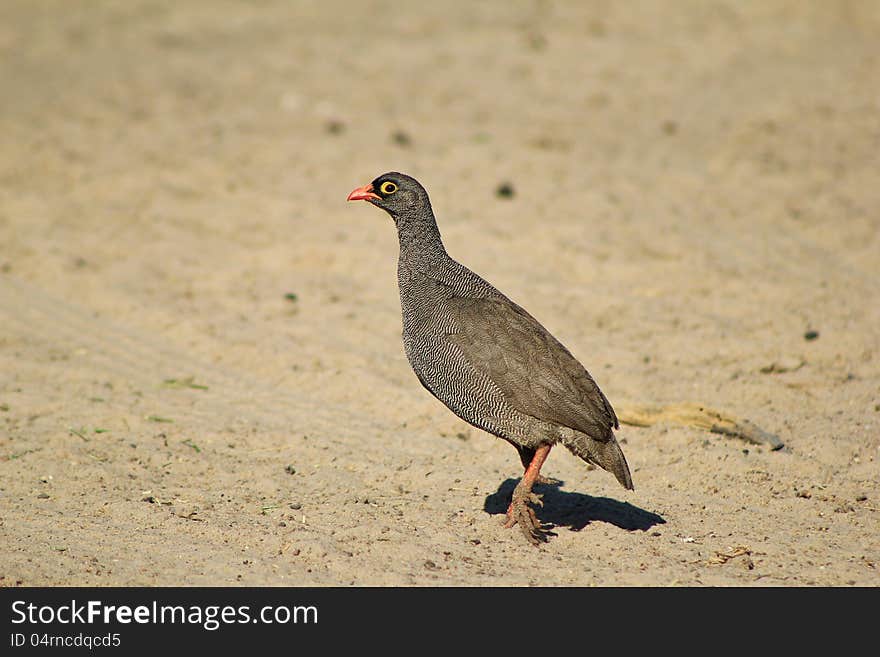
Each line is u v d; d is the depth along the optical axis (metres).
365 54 27.73
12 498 10.01
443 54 27.50
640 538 9.56
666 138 21.72
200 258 16.91
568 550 9.42
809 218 17.53
